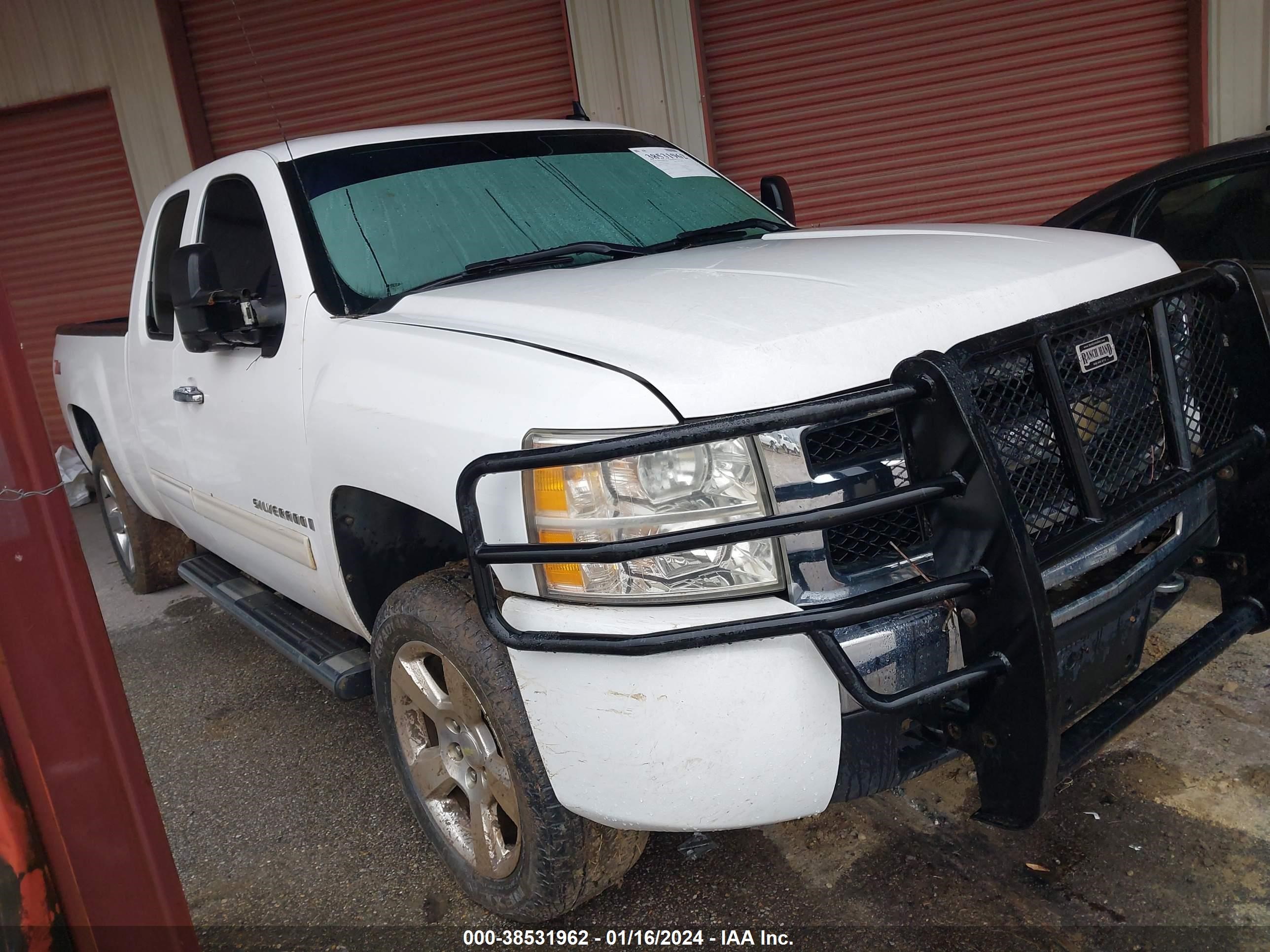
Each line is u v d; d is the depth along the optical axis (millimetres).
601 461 1614
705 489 1699
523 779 1981
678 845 2516
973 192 7195
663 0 7078
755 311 1896
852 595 1703
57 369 4898
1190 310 2197
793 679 1671
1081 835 2371
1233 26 6223
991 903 2193
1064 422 1834
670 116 7309
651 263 2508
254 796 3051
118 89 8203
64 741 1682
